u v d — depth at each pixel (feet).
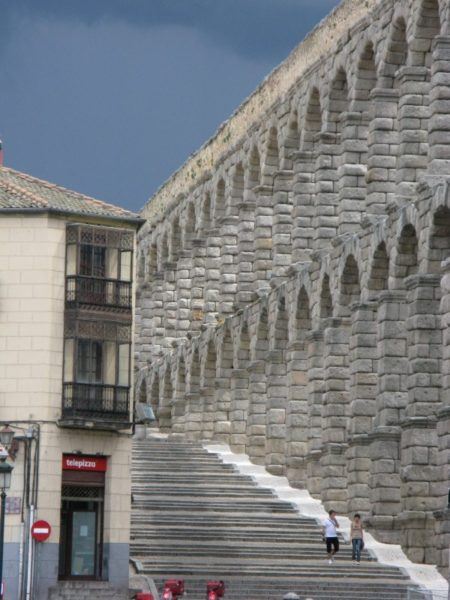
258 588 305.32
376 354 366.22
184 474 409.69
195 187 526.16
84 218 313.53
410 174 353.92
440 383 336.49
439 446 322.96
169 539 346.74
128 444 312.50
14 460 302.86
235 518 365.61
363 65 385.09
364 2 383.45
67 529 306.35
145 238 587.27
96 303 312.09
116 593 303.68
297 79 426.10
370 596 305.94
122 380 313.53
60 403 307.37
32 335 307.78
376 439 353.31
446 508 318.04
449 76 337.93
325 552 341.62
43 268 309.01
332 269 387.34
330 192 402.93
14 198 314.14
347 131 387.55
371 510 353.92
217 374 474.49
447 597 287.28
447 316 322.55
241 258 466.29
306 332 410.31
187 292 537.65
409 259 350.84
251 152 465.06
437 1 349.82
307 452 399.65
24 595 297.94
